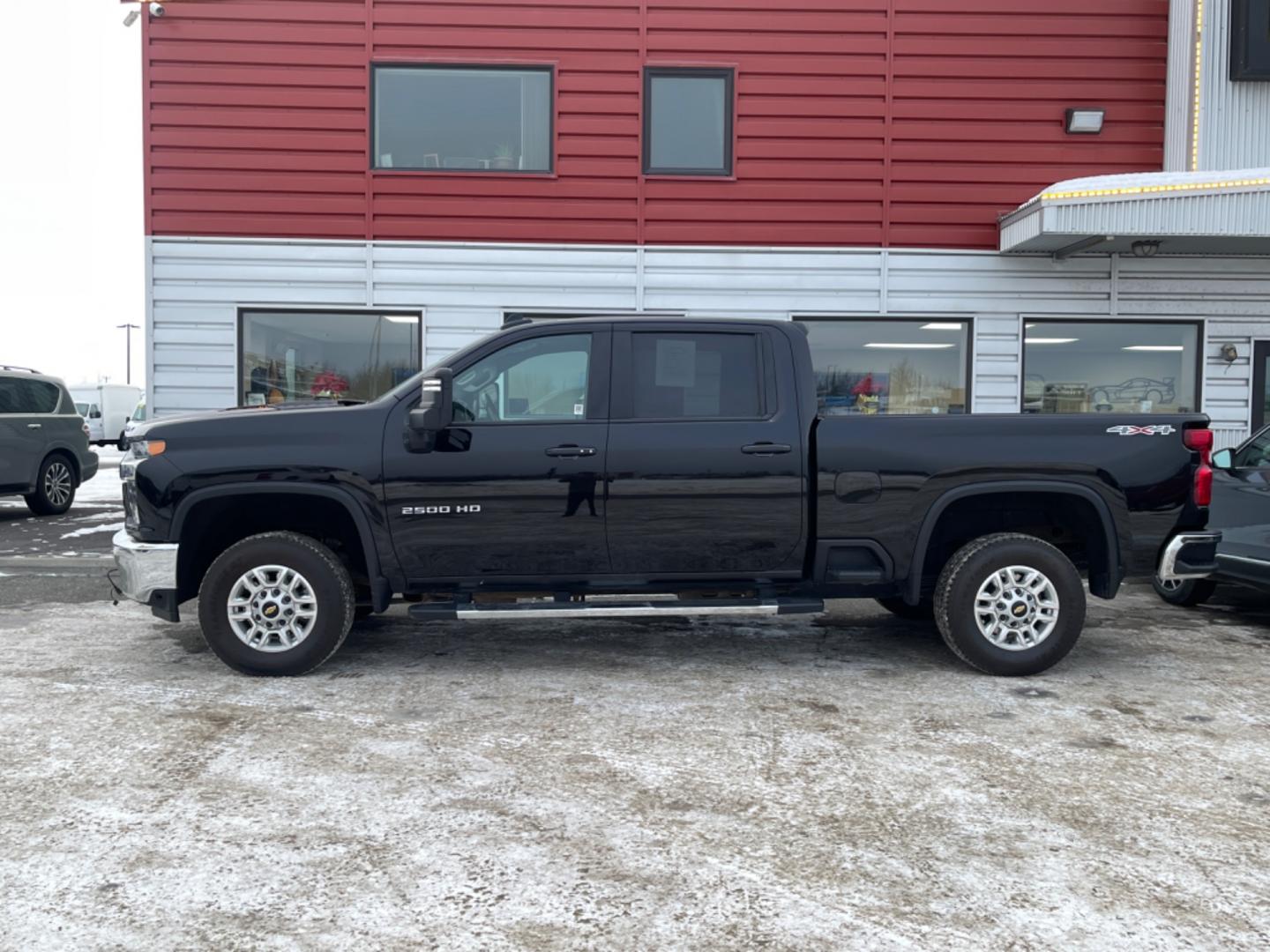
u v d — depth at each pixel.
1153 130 10.08
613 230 9.98
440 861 3.22
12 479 12.17
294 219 9.84
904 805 3.69
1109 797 3.78
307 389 10.02
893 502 5.40
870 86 9.98
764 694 5.11
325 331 10.02
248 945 2.72
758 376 5.52
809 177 10.02
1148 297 10.12
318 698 5.00
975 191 10.06
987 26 9.98
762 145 9.99
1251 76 9.59
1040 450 5.39
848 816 3.59
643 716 4.73
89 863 3.20
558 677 5.43
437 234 9.91
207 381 9.88
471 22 9.81
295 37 9.73
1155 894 3.03
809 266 10.07
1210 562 5.50
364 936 2.77
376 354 10.07
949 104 10.02
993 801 3.73
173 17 9.64
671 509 5.37
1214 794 3.81
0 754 4.17
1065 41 10.01
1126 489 5.42
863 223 10.06
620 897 2.99
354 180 9.84
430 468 5.31
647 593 5.49
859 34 9.96
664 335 5.52
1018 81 10.03
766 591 5.55
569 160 9.94
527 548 5.37
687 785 3.87
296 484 5.27
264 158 9.77
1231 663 5.79
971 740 4.40
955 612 5.43
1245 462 6.94
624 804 3.69
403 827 3.48
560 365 5.47
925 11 9.96
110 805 3.65
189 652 5.93
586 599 5.64
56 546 10.12
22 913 2.88
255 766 4.05
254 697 5.01
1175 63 9.87
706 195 10.00
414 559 5.37
